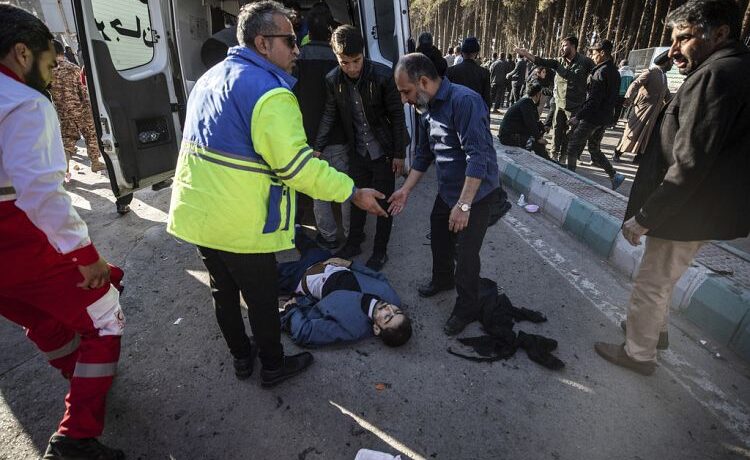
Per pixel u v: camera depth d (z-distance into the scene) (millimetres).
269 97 1621
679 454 1896
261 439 1975
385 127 3227
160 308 2945
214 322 2801
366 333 2611
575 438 1976
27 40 1372
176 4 4188
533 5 31719
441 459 1882
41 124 1354
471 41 4969
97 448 1778
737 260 2932
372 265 3447
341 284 2857
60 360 1995
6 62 1370
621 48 24156
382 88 3072
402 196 2805
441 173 2576
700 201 1812
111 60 3486
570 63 6195
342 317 2598
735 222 1841
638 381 2299
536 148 6293
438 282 3078
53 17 16344
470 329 2744
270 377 2221
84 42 3275
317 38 3328
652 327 2186
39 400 2186
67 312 1679
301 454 1902
